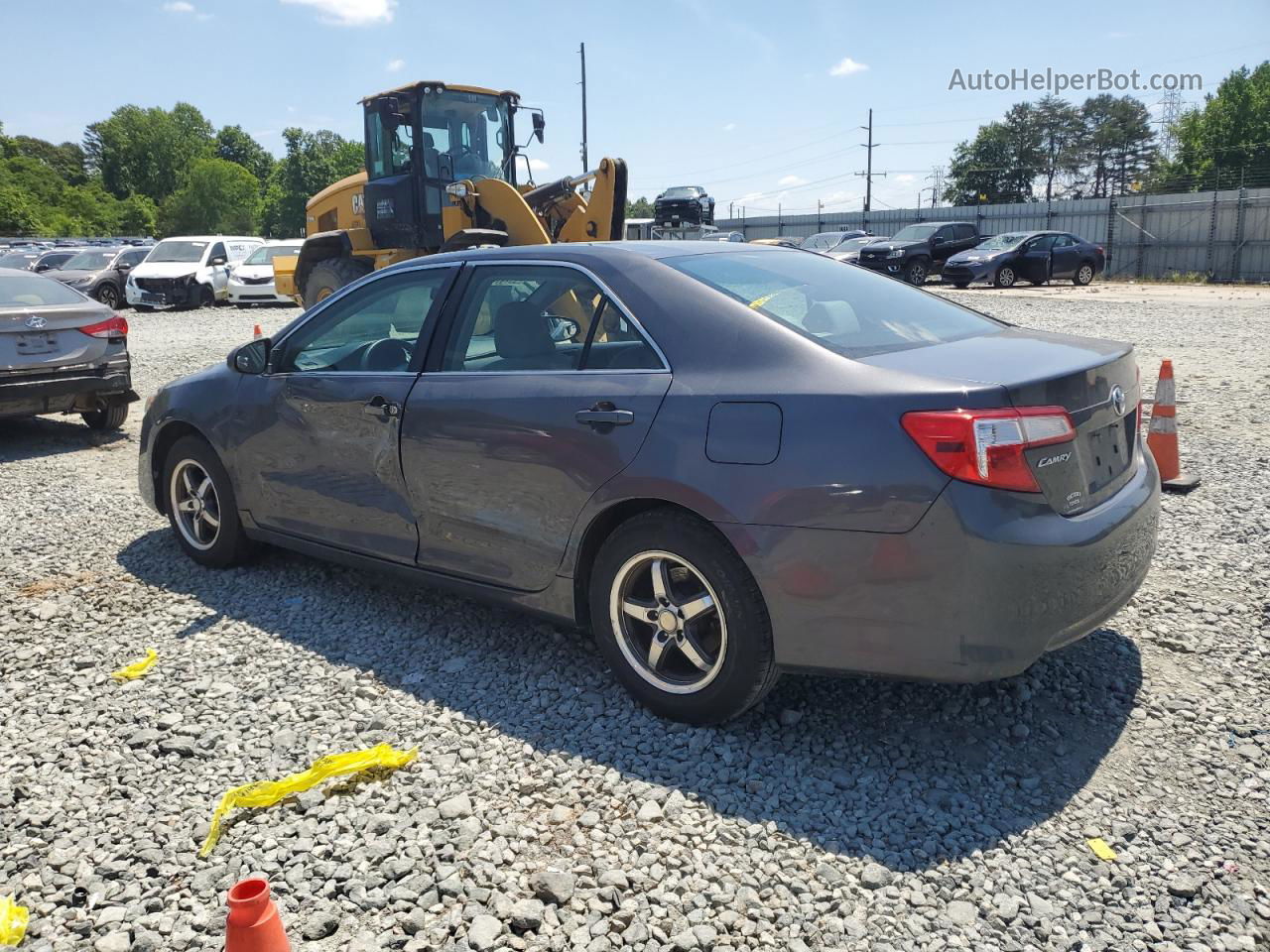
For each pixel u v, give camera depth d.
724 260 3.77
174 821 2.93
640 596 3.48
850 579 2.90
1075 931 2.41
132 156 132.62
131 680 3.85
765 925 2.45
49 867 2.73
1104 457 3.21
